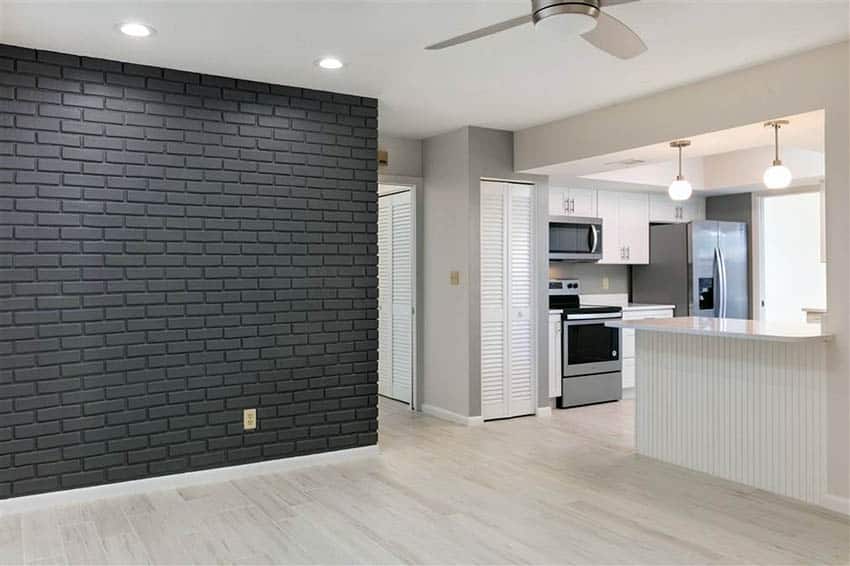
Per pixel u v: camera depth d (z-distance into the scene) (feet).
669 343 13.70
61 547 9.48
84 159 11.28
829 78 10.72
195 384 12.29
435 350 18.17
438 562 8.99
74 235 11.20
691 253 21.57
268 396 13.06
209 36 10.37
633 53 8.82
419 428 16.76
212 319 12.46
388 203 20.25
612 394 20.47
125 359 11.63
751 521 10.44
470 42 10.64
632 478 12.72
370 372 14.30
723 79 12.34
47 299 11.00
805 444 11.30
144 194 11.80
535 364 18.29
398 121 16.21
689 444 13.34
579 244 20.84
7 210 10.69
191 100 12.24
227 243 12.60
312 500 11.46
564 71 12.14
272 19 9.70
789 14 9.46
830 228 10.77
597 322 20.01
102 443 11.45
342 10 9.36
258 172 12.92
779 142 13.60
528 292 18.20
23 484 10.82
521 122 16.30
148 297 11.83
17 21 9.68
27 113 10.83
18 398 10.77
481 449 14.79
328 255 13.74
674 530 10.09
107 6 9.16
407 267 19.34
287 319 13.26
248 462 12.85
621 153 14.74
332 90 13.53
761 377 11.98
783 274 23.36
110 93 11.49
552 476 12.84
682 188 14.69
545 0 7.55
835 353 10.81
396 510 10.98
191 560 9.08
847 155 10.53
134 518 10.58
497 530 10.11
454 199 17.33
